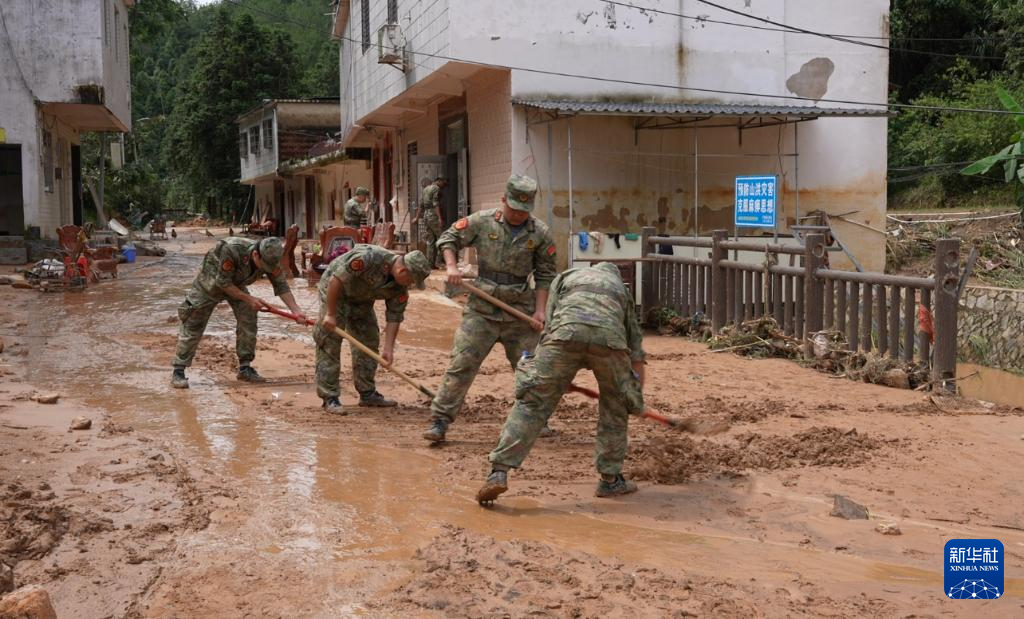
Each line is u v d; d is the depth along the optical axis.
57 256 20.39
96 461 6.04
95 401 8.22
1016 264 19.52
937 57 32.88
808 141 18.20
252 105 52.78
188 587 4.17
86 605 3.97
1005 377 14.19
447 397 6.97
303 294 17.08
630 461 6.50
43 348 11.05
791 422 7.85
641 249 14.68
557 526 5.23
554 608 4.06
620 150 17.27
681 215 17.73
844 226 18.48
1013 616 4.11
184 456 6.40
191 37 84.69
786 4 17.80
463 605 4.06
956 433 7.49
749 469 6.42
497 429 7.52
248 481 5.86
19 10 21.73
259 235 41.22
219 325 13.38
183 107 54.56
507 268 7.06
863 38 18.12
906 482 6.15
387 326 7.64
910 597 4.32
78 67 22.16
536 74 16.56
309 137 41.19
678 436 7.23
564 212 17.03
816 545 5.02
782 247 11.59
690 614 4.04
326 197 38.62
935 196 28.14
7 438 6.52
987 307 16.03
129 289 17.97
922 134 28.41
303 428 7.39
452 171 21.03
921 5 32.50
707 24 17.36
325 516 5.21
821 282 11.02
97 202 30.09
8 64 21.70
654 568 4.57
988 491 5.98
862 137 18.39
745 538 5.11
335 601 4.07
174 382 8.90
